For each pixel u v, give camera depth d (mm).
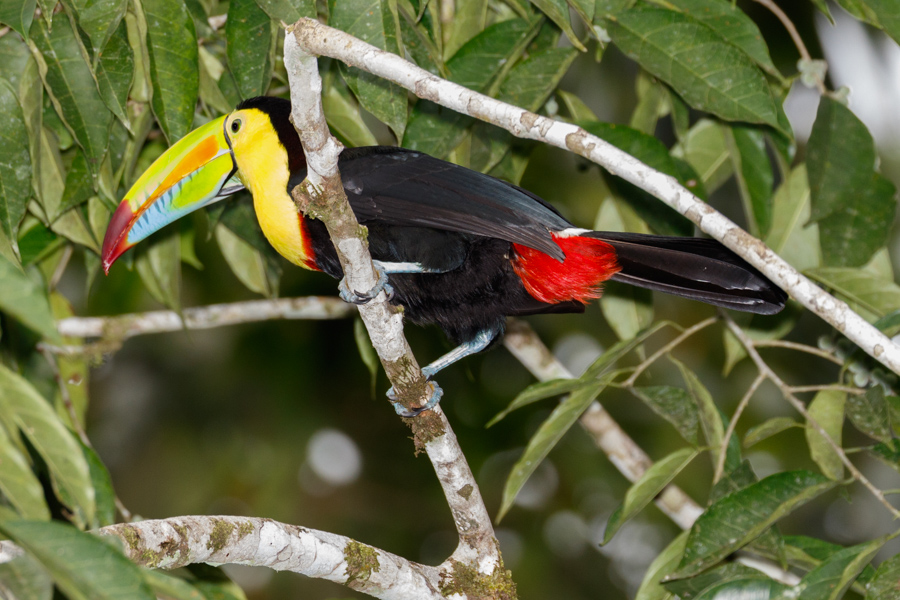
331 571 6277
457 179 7297
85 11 6270
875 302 7957
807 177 8516
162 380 15195
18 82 7375
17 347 8773
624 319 9383
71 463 5051
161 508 14844
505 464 15656
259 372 14922
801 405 7840
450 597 6918
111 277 13344
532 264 7648
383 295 6496
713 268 7500
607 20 7387
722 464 7477
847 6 7141
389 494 15711
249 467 15047
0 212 6625
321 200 5883
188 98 6824
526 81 7613
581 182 14109
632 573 15531
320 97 5477
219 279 14039
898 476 15625
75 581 4125
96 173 6988
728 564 7199
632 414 15328
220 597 7238
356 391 15398
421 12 6746
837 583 6445
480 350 8219
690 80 7234
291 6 6480
